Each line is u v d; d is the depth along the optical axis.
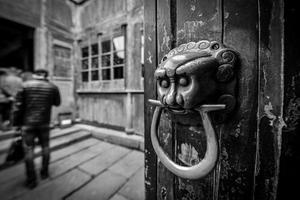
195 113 0.57
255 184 0.49
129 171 2.39
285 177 0.45
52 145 3.28
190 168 0.51
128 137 3.53
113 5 3.94
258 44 0.47
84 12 4.71
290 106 0.43
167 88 0.55
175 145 0.68
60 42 4.53
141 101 3.60
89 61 4.62
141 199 1.75
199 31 0.59
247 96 0.49
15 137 2.60
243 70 0.49
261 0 0.46
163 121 0.72
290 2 0.43
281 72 0.44
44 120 2.15
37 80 2.22
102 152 3.18
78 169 2.45
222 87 0.51
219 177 0.57
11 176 2.21
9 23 3.70
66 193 1.86
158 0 0.71
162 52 0.69
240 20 0.50
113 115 4.17
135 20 3.53
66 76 4.72
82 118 4.93
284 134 0.44
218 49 0.51
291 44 0.43
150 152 0.78
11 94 3.97
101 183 2.07
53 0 4.31
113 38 4.03
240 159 0.52
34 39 4.01
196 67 0.47
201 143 0.59
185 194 0.67
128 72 3.71
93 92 4.50
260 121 0.47
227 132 0.53
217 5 0.54
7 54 5.20
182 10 0.63
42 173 2.16
